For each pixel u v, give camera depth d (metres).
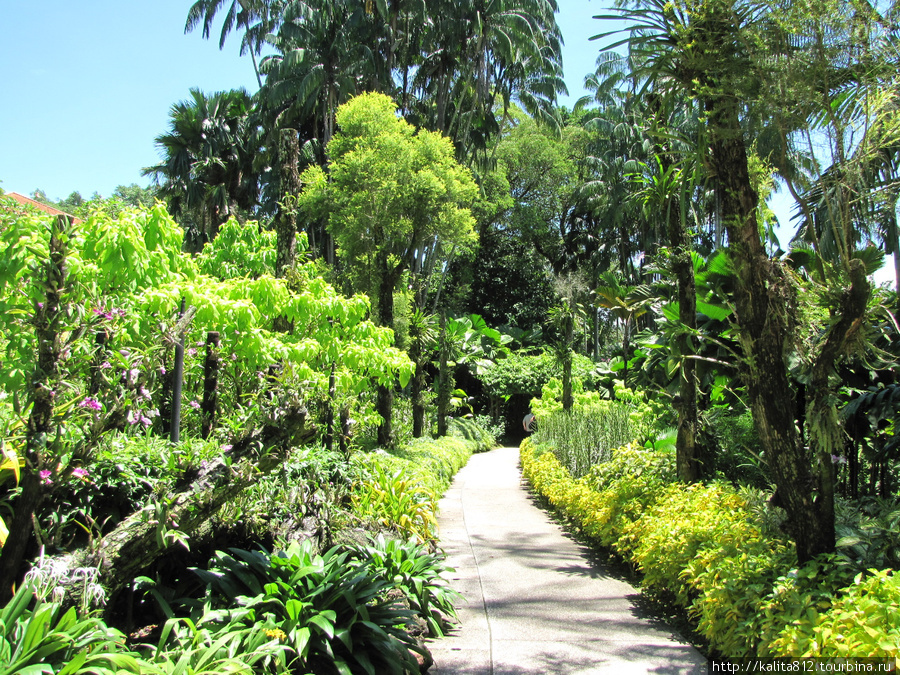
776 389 3.69
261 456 3.36
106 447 3.41
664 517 5.12
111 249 3.86
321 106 23.28
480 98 22.61
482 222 31.67
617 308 13.18
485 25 22.17
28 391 2.71
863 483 6.61
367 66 21.11
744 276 3.82
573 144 34.25
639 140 27.20
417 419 14.15
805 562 3.51
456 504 9.63
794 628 2.89
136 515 3.06
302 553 3.79
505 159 31.77
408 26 22.59
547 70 26.28
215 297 4.64
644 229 28.55
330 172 13.17
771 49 3.70
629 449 7.27
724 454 6.63
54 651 2.29
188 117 23.89
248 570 3.62
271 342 5.22
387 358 7.18
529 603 4.91
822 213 6.16
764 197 4.74
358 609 3.40
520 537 7.32
